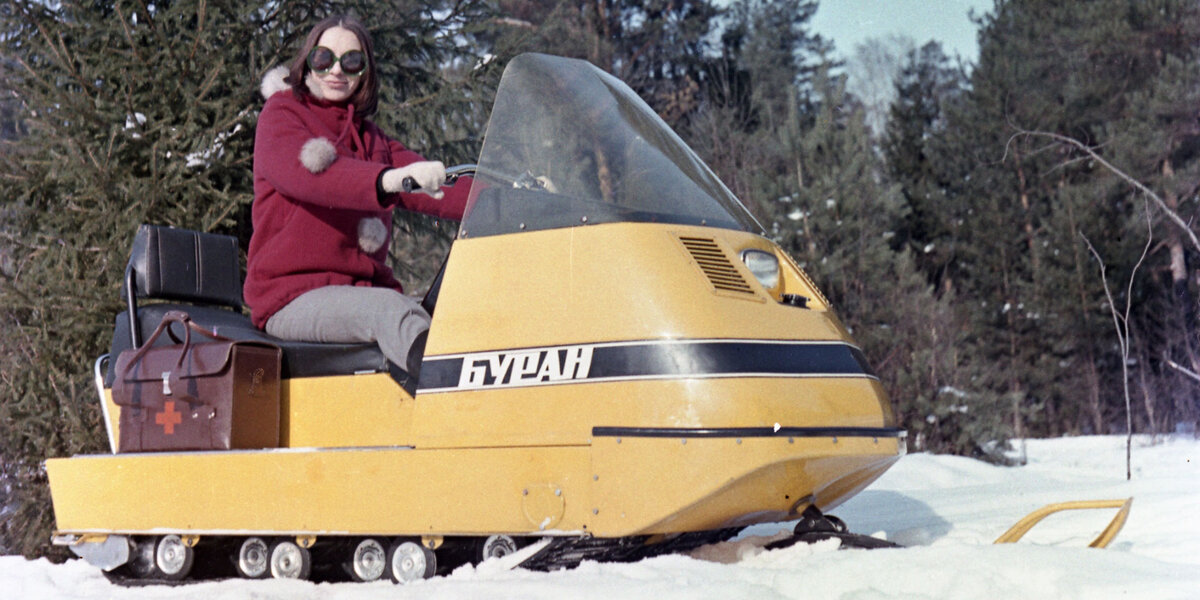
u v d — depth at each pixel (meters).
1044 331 20.56
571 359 3.00
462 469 3.08
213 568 3.70
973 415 12.55
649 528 2.87
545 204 3.18
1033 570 2.55
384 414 3.35
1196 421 17.52
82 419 6.79
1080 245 20.28
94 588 3.72
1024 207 22.33
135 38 7.41
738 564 2.97
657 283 2.98
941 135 24.31
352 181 3.44
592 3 23.50
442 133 9.20
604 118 3.37
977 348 19.28
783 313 3.12
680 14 25.47
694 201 3.33
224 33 7.89
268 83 4.00
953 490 6.63
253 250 3.81
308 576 3.37
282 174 3.58
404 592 2.89
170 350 3.67
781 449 2.84
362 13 8.84
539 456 2.99
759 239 3.41
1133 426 18.95
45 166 7.23
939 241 23.34
